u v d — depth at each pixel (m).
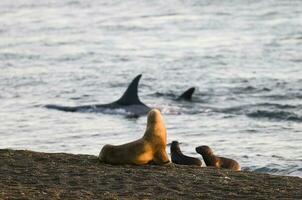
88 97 110.75
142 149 48.25
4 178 43.59
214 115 93.62
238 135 79.69
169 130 83.38
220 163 52.38
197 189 41.66
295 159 65.19
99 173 45.19
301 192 41.44
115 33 199.38
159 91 114.06
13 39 194.50
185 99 105.25
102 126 86.88
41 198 38.81
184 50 161.62
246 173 46.75
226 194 40.72
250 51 154.75
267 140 76.38
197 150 52.75
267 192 41.31
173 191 41.06
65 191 40.56
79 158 50.34
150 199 39.38
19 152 51.91
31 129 85.31
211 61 143.88
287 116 91.88
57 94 113.00
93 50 166.50
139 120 91.31
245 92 111.06
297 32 181.75
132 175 44.69
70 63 146.88
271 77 122.81
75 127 86.25
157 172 45.88
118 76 129.25
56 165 47.59
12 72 136.38
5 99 108.81
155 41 179.38
